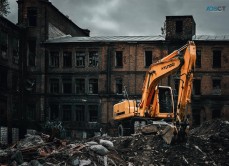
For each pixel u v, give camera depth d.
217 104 43.12
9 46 41.28
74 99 44.97
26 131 40.84
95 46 45.56
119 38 46.97
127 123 23.05
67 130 44.44
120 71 44.88
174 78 43.94
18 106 43.16
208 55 44.19
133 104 22.77
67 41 46.03
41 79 45.44
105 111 44.28
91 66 45.53
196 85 44.34
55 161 14.47
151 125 18.62
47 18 46.50
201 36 47.00
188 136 17.53
